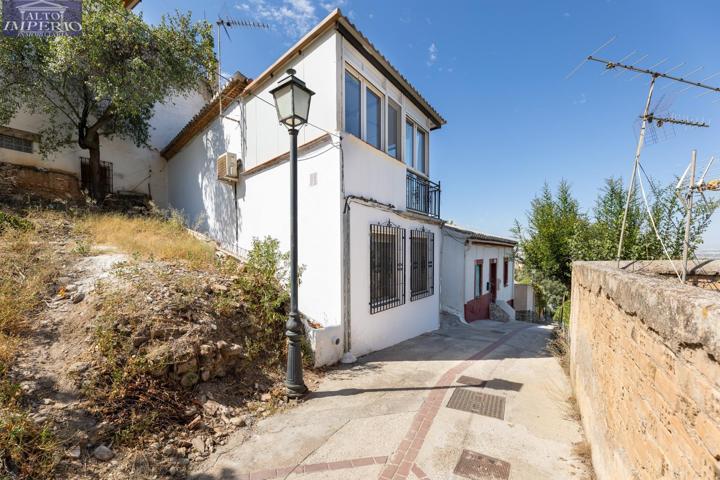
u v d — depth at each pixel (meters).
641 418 1.97
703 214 5.50
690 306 1.42
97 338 3.55
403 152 8.15
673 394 1.59
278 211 7.30
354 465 2.95
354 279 6.12
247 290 5.38
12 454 2.34
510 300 17.08
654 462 1.78
